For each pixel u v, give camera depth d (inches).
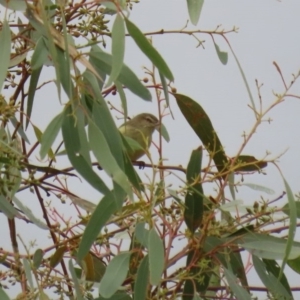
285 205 306.5
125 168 280.8
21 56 324.5
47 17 275.6
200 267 294.7
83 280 308.7
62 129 280.5
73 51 282.2
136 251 287.1
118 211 282.4
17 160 289.0
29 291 283.3
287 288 313.0
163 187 277.4
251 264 318.3
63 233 321.1
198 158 297.7
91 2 290.4
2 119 286.0
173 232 290.8
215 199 297.6
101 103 281.4
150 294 288.2
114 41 266.1
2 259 279.3
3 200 312.3
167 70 265.0
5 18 276.5
